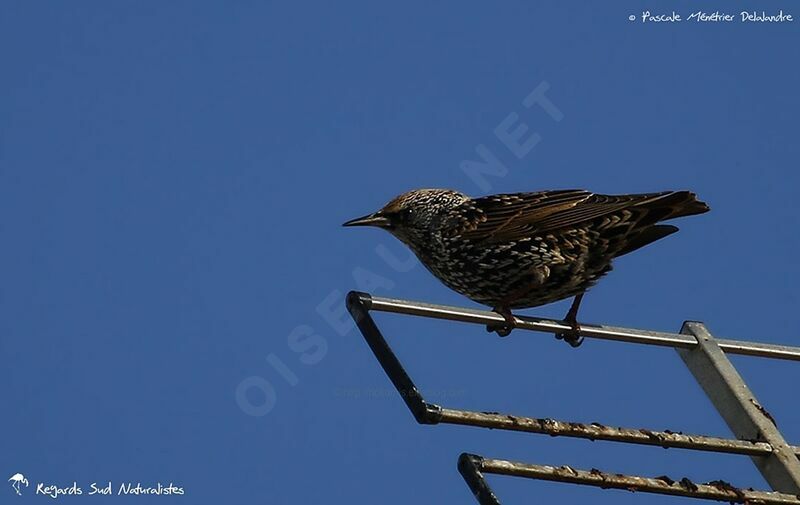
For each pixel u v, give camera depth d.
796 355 9.06
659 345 8.97
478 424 7.02
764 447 8.00
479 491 6.41
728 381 8.62
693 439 7.75
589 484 6.88
